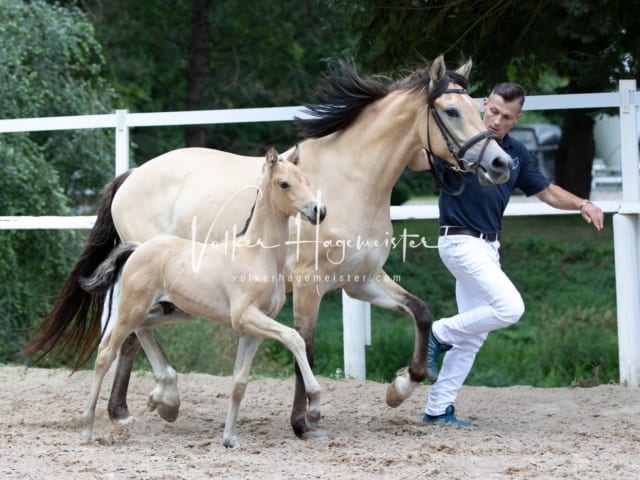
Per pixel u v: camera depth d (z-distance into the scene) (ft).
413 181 105.09
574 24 46.57
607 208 35.45
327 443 26.99
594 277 74.64
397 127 28.37
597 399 34.06
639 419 30.60
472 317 28.63
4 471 23.03
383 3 42.68
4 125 38.40
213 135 90.33
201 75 88.63
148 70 89.20
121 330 26.89
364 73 44.78
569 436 27.89
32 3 59.26
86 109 59.16
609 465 23.45
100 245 32.68
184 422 30.94
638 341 36.14
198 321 49.32
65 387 37.78
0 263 49.83
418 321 29.27
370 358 58.75
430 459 24.30
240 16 88.43
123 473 22.72
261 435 28.91
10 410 33.27
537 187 29.84
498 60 44.78
